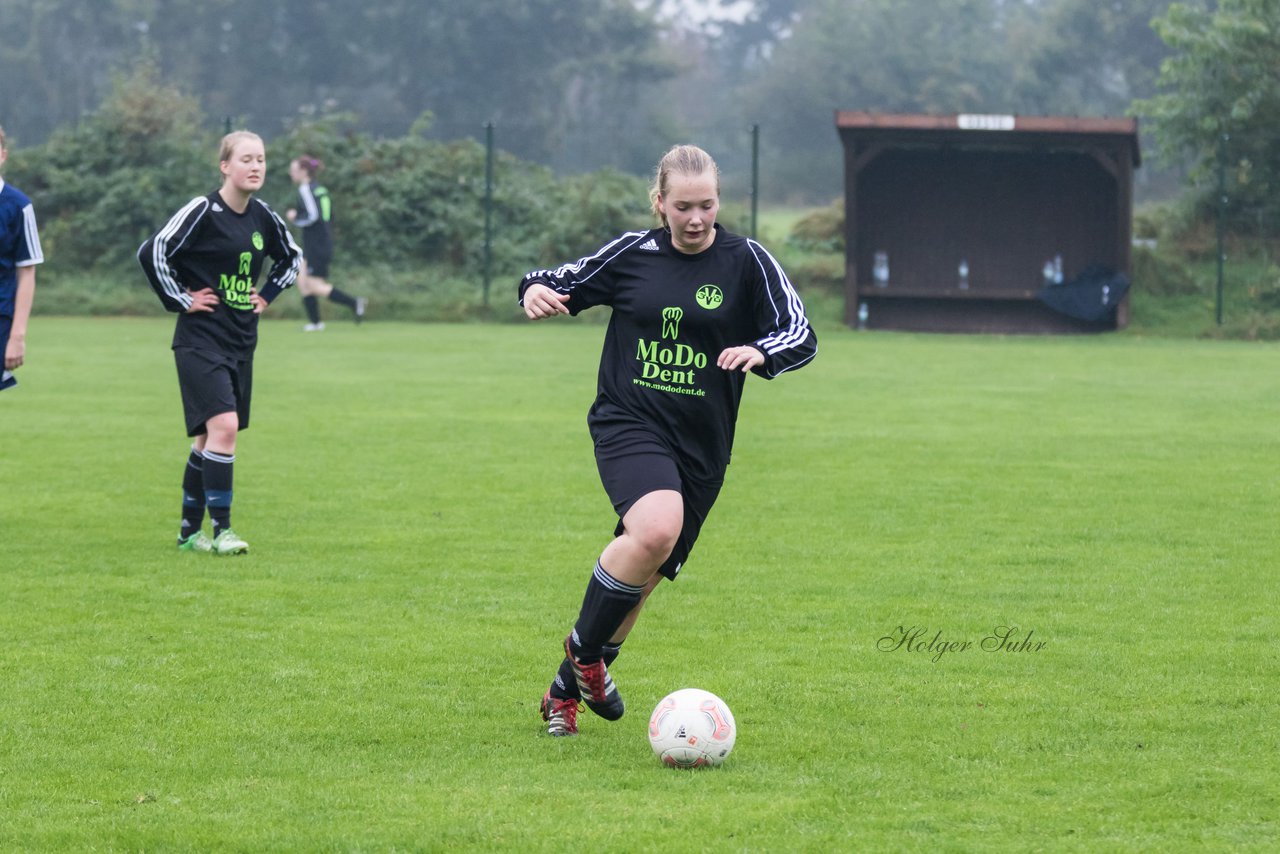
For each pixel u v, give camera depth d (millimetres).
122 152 72750
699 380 12250
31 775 10852
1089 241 67812
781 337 11867
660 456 12039
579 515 22094
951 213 68625
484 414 34219
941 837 9539
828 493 24078
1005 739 11734
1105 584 17578
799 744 11641
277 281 20484
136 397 37000
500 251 71312
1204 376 45312
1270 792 10406
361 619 15883
